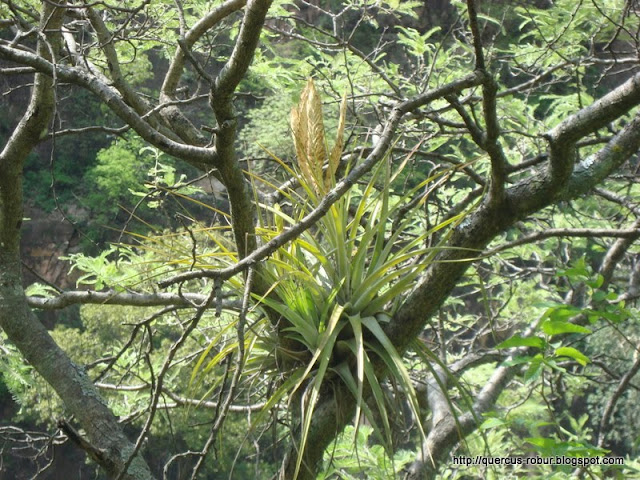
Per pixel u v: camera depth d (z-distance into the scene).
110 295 3.52
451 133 4.10
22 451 15.88
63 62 4.39
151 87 18.97
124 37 4.05
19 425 16.36
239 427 12.45
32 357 3.38
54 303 3.56
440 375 5.51
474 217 3.20
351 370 3.28
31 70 3.25
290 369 3.39
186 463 2.45
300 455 2.87
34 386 4.79
